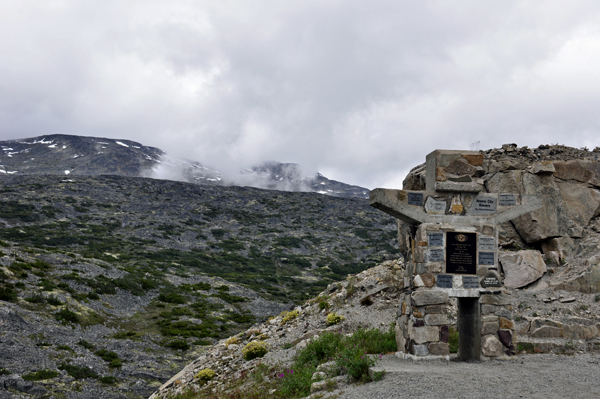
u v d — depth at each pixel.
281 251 127.56
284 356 14.16
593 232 16.02
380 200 10.38
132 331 41.47
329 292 21.42
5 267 47.16
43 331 34.59
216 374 15.65
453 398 6.78
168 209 170.12
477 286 10.52
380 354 11.27
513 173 16.28
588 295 13.39
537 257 14.92
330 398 7.98
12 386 24.39
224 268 98.00
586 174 16.53
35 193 158.00
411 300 10.52
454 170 10.77
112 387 27.81
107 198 173.25
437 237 10.52
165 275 71.12
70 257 62.09
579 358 10.23
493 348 10.27
